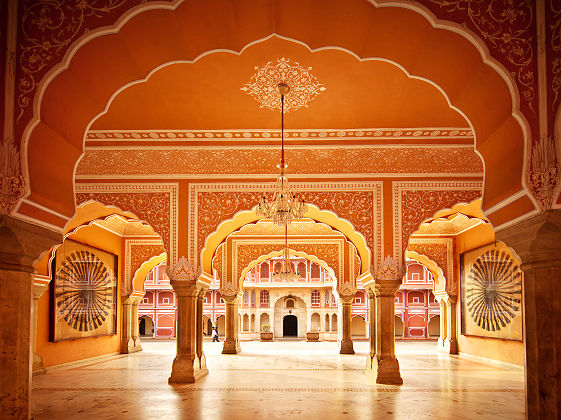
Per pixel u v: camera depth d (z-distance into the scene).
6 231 2.58
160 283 19.98
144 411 4.74
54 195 2.97
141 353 11.39
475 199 6.37
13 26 2.71
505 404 5.05
